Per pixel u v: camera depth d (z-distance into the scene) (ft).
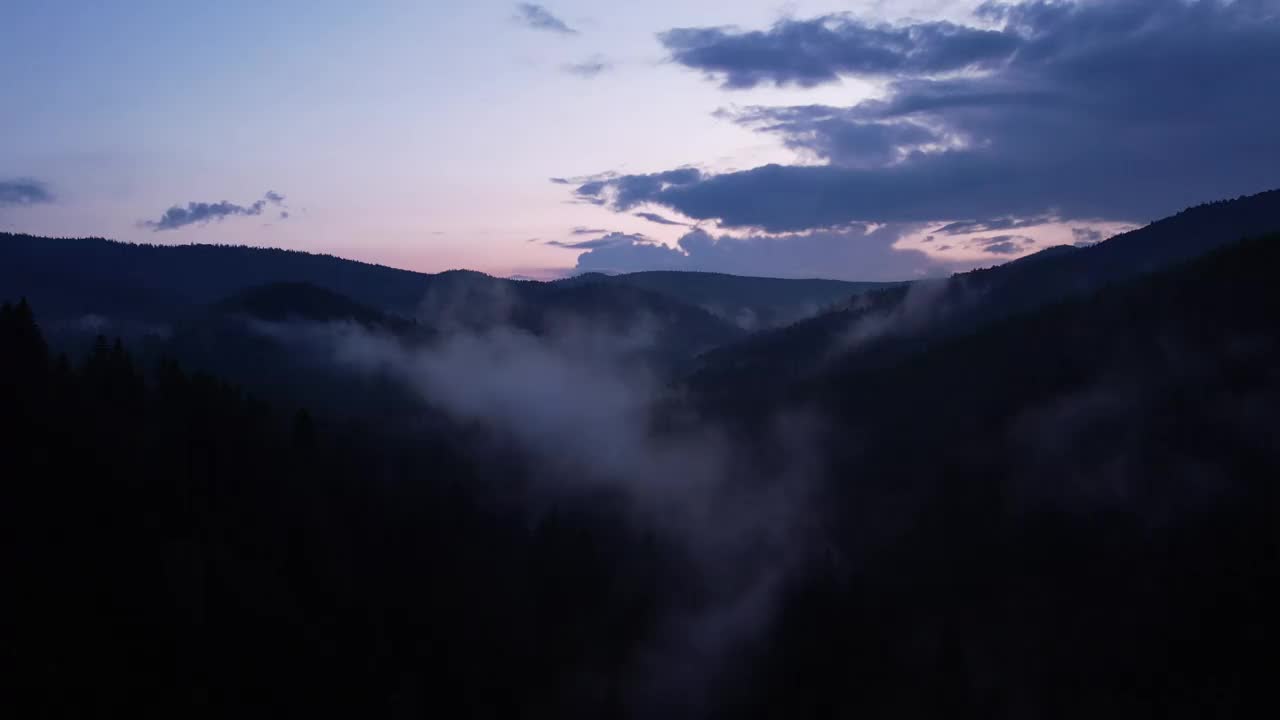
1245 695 268.21
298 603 220.02
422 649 238.89
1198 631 293.43
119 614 180.24
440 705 230.07
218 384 319.27
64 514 188.44
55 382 224.74
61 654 165.58
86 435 210.79
